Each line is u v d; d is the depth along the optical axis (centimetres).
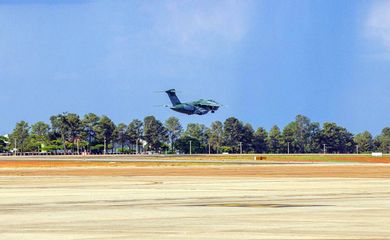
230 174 12544
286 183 9525
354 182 9700
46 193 7681
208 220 5019
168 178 11044
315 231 4406
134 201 6612
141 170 14688
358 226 4622
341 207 5891
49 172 13700
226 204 6266
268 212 5531
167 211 5653
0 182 9938
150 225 4750
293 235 4244
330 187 8588
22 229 4581
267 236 4206
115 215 5369
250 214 5400
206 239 4109
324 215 5281
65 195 7388
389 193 7506
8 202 6550
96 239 4134
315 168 15838
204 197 7081
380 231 4378
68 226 4719
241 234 4300
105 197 7106
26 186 8962
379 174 12362
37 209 5869
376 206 5969
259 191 7931
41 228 4625
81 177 11475
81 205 6219
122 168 16038
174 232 4403
